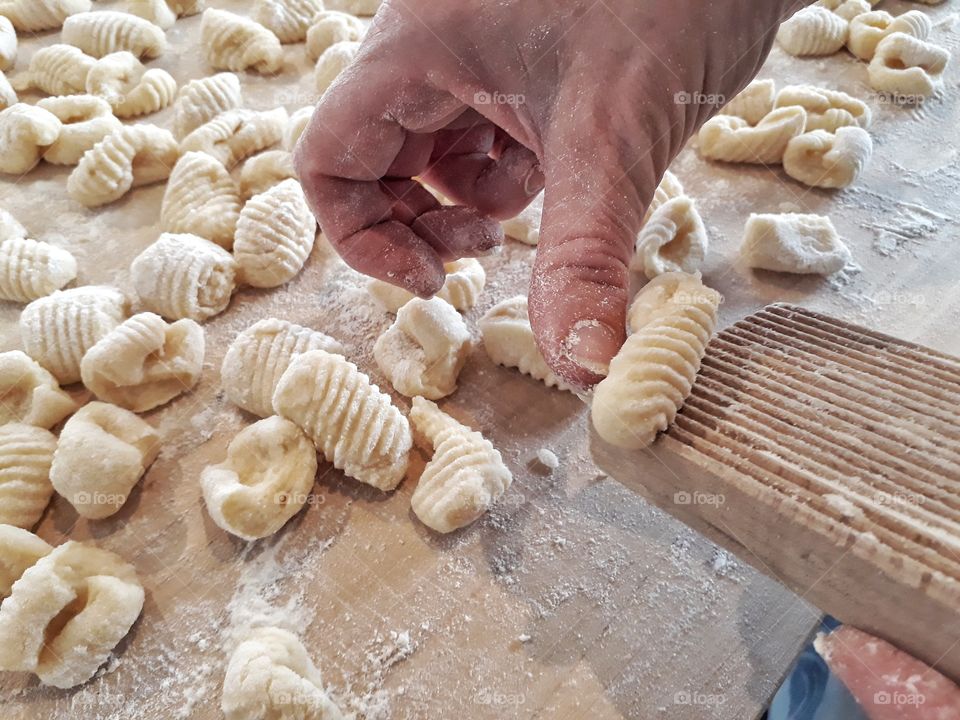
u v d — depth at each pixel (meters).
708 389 0.10
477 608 0.13
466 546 0.13
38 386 0.15
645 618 0.12
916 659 0.09
